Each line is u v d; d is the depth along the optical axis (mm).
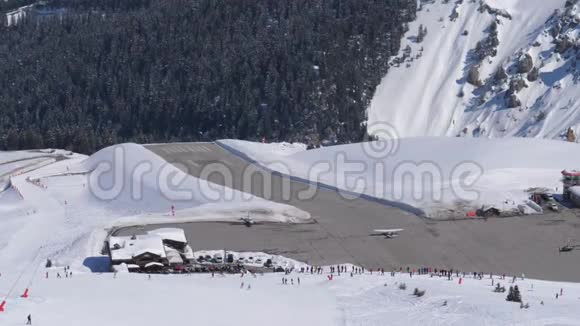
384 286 145375
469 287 145625
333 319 123938
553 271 169875
